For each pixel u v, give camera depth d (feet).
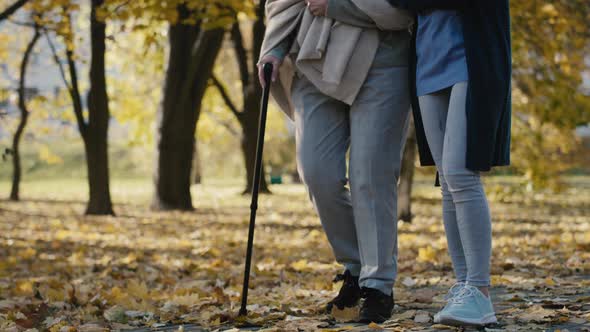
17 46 90.99
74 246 37.78
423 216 58.29
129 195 114.11
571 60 44.80
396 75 13.44
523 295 16.28
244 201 89.20
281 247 35.70
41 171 221.87
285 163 167.22
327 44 13.33
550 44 43.93
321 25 13.38
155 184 69.77
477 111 11.78
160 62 98.78
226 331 13.32
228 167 177.99
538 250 30.17
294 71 14.06
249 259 14.38
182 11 66.44
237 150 169.68
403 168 49.52
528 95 50.93
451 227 13.08
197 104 69.31
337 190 13.74
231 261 30.45
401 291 18.53
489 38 11.90
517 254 28.22
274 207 76.38
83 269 28.30
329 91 13.35
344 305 14.47
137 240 40.91
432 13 12.46
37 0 44.11
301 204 82.23
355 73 13.23
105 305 18.47
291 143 159.02
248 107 91.09
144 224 52.49
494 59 11.86
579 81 45.93
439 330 12.25
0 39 89.92
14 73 91.86
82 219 57.21
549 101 47.80
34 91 85.76
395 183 13.74
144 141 113.39
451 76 12.14
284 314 14.80
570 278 19.83
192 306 17.63
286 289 20.59
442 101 12.49
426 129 12.63
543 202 81.76
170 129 68.85
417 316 13.55
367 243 13.56
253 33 84.99
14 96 85.46
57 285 22.08
